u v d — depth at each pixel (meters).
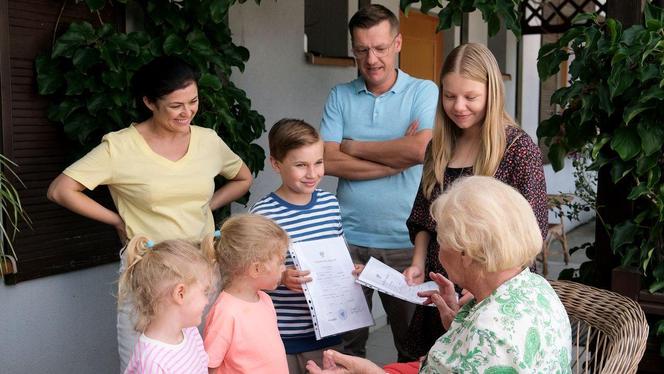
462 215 1.78
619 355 2.04
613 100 2.95
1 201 2.88
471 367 1.72
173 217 2.78
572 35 3.12
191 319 2.16
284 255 2.41
